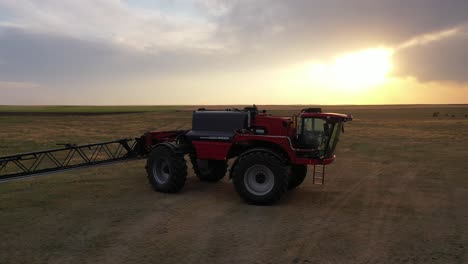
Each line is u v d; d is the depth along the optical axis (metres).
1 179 8.16
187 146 9.79
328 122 8.43
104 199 8.73
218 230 6.57
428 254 5.55
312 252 5.59
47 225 6.81
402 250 5.69
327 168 13.29
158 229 6.62
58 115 71.75
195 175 12.03
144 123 44.66
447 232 6.52
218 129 9.37
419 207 8.12
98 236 6.26
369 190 9.79
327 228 6.70
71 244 5.90
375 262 5.25
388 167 13.48
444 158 15.67
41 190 9.63
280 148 8.70
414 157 16.05
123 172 12.30
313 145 8.63
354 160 15.26
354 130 32.50
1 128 34.25
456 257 5.43
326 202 8.55
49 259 5.33
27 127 35.97
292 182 9.73
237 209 7.95
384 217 7.39
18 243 5.94
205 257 5.41
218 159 9.31
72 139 23.66
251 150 8.44
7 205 8.16
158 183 9.48
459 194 9.32
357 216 7.46
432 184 10.53
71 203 8.35
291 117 9.30
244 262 5.24
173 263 5.20
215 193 9.45
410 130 32.28
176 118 57.78
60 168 9.28
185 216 7.41
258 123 9.09
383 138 24.94
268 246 5.83
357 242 6.02
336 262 5.25
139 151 11.00
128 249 5.70
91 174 11.93
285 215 7.50
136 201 8.58
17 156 8.64
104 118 57.97
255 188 8.30
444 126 37.25
